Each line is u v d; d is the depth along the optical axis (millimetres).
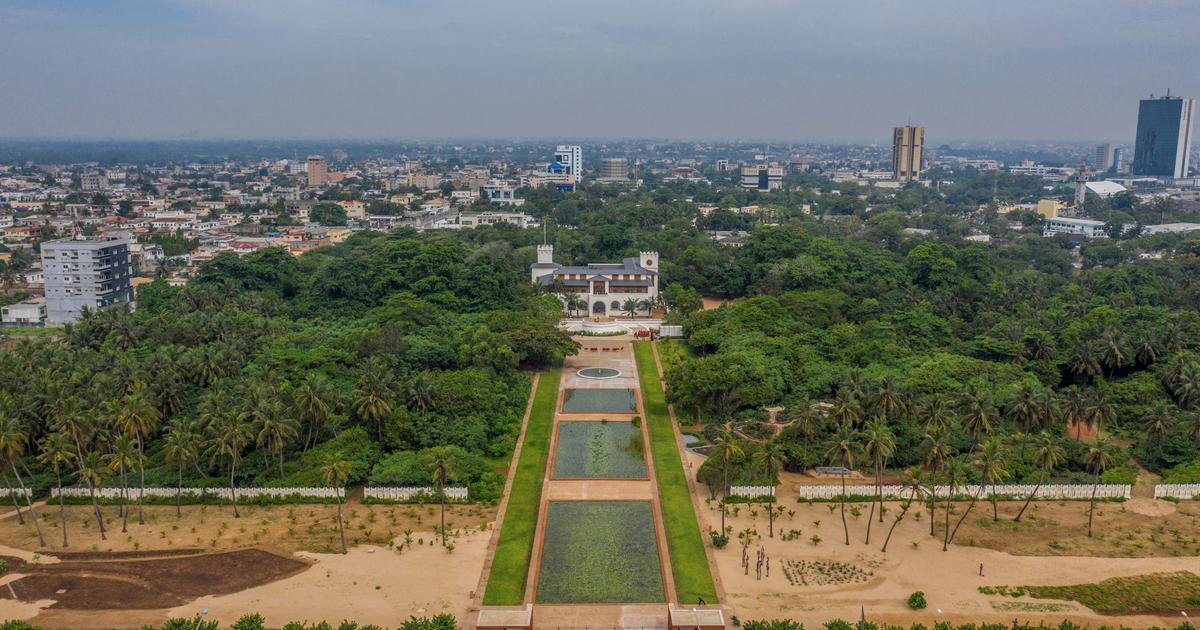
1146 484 167000
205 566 134125
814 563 136375
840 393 178500
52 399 167500
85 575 131500
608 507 157375
